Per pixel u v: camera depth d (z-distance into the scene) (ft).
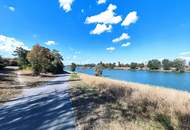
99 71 162.71
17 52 142.00
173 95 40.93
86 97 40.27
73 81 83.20
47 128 21.06
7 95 43.01
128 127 21.18
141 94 41.39
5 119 24.63
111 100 36.73
